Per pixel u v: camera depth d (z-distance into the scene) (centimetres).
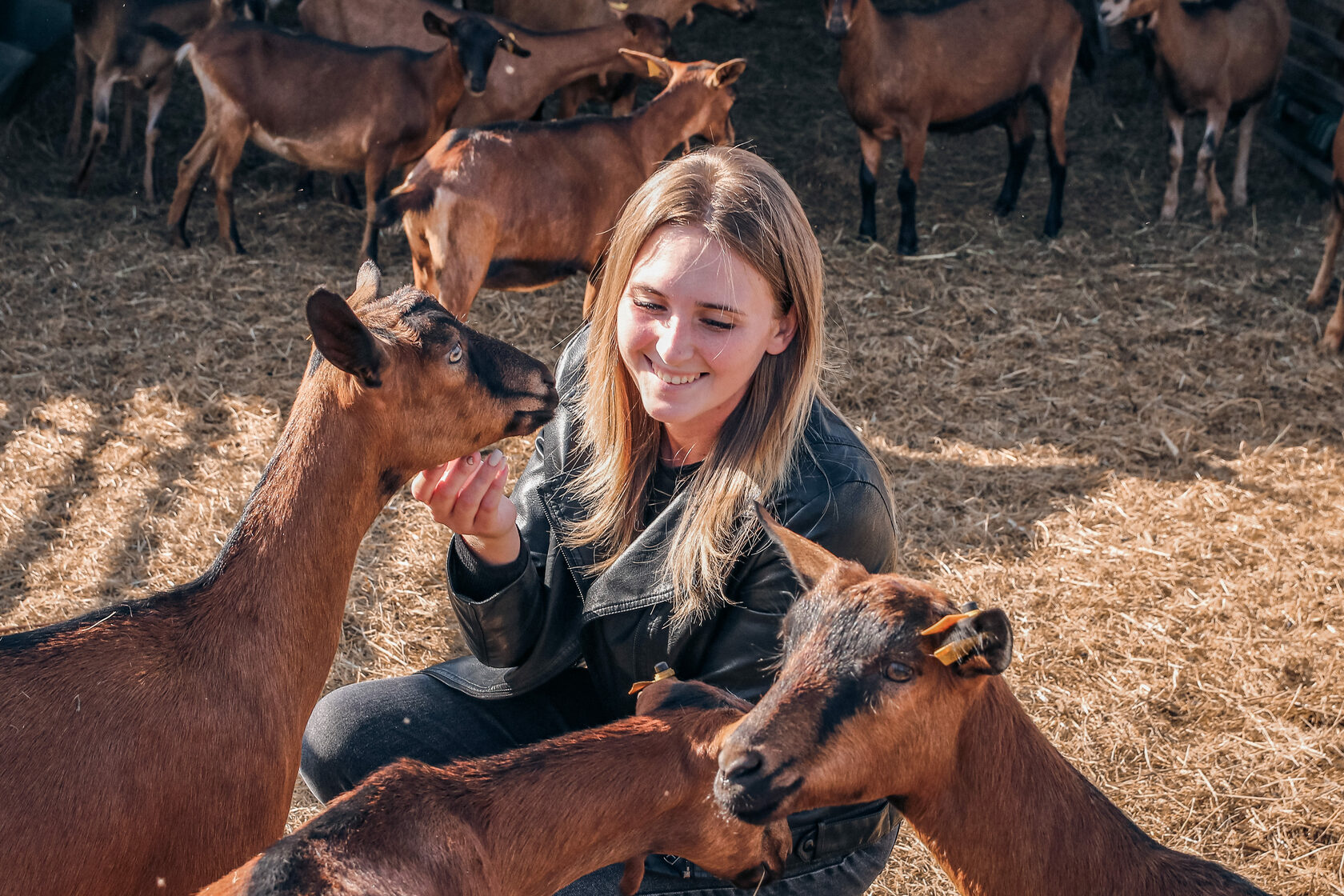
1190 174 871
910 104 734
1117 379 605
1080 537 477
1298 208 830
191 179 686
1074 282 711
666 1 873
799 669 183
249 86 666
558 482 255
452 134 544
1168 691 396
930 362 621
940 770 195
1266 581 451
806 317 221
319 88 675
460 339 229
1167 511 495
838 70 997
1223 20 766
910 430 558
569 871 194
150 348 591
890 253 750
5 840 197
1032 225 796
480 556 235
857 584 190
